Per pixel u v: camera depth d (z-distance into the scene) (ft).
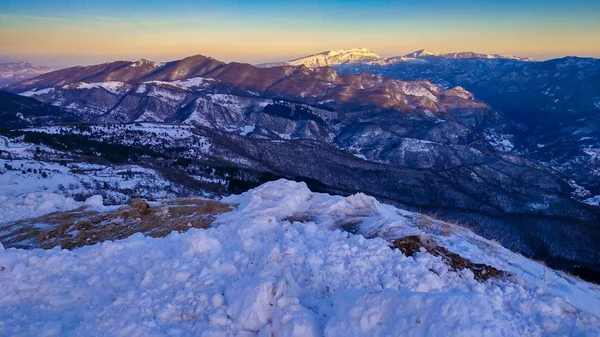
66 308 31.37
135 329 26.03
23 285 33.19
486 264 37.01
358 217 52.34
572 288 38.99
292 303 26.81
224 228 44.37
